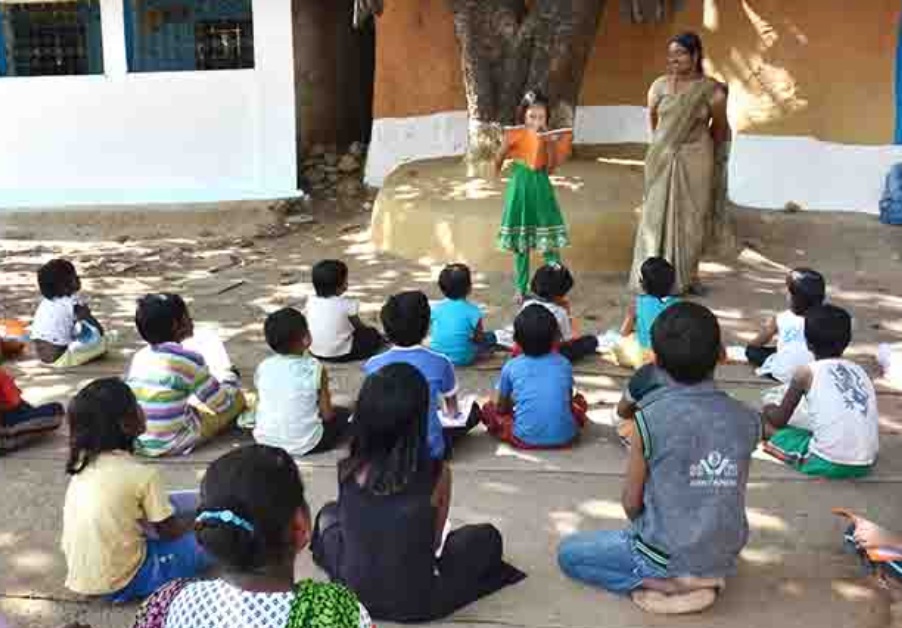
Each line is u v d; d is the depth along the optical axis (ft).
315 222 30.53
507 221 21.86
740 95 30.01
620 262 25.02
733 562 11.46
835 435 14.29
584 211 25.00
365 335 19.25
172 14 31.12
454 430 15.21
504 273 24.98
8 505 14.03
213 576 11.84
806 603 11.72
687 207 22.27
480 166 28.22
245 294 23.82
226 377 17.02
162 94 30.78
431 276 24.98
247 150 31.32
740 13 29.89
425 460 10.84
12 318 22.52
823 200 29.71
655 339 10.95
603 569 11.78
